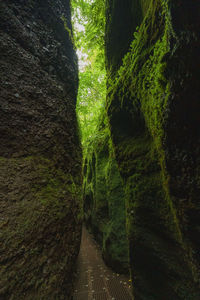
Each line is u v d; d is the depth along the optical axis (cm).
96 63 616
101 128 797
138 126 253
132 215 254
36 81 216
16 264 125
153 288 214
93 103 810
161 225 203
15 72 188
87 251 616
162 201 199
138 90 211
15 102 179
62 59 287
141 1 221
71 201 225
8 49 186
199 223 118
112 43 328
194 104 104
